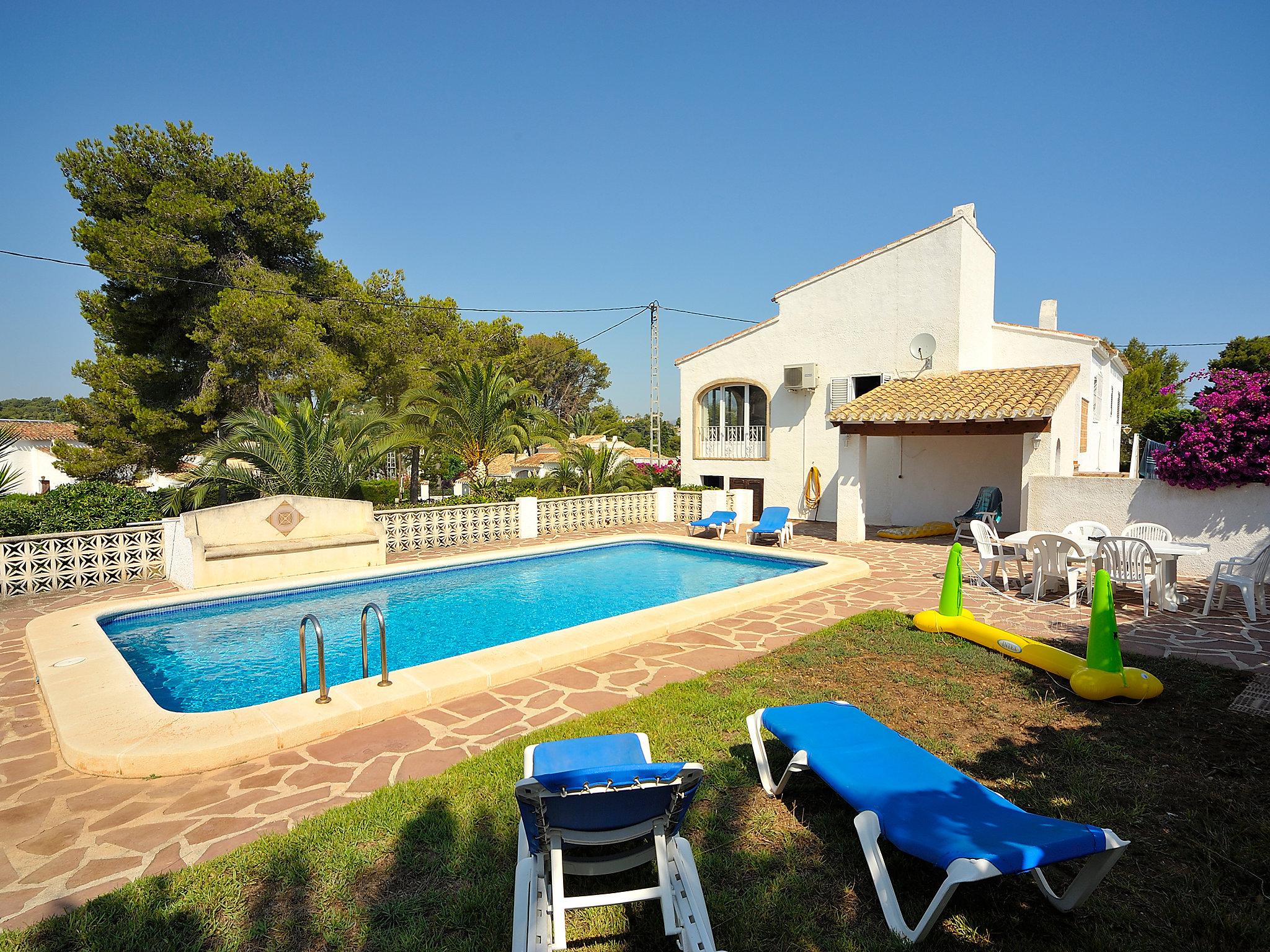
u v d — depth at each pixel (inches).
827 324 728.3
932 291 652.7
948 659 251.9
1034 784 157.2
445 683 224.4
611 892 125.5
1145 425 709.9
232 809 155.6
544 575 508.4
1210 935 108.7
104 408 733.3
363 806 152.3
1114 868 127.2
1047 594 359.6
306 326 741.9
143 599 381.4
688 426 850.1
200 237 739.4
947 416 506.9
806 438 751.7
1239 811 143.5
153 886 124.6
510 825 143.3
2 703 229.6
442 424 732.0
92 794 165.0
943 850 103.4
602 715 205.0
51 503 435.8
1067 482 454.0
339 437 611.5
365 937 111.7
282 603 418.9
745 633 299.0
